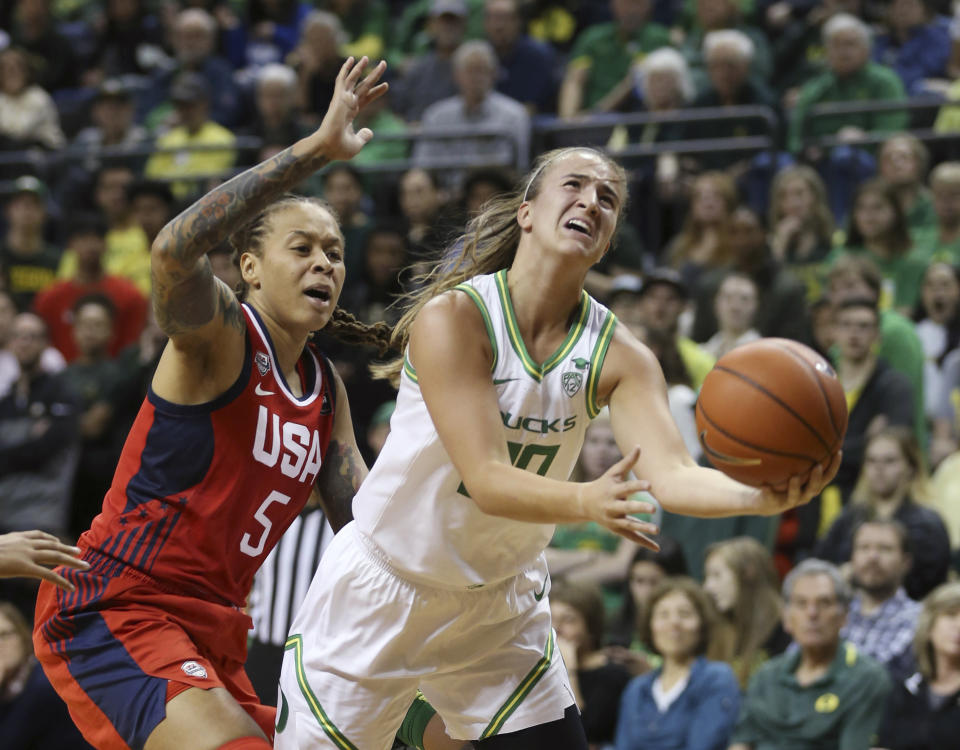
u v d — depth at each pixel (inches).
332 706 407.2
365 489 401.4
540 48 1283.2
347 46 1425.9
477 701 421.4
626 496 306.8
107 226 1188.5
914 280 955.3
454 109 1161.4
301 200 419.2
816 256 979.9
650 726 649.6
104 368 1021.8
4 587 825.5
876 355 829.8
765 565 707.4
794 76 1250.0
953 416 891.4
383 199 1133.1
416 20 1435.8
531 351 375.9
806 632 629.6
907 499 729.6
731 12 1238.9
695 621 656.4
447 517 383.6
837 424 321.1
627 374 379.2
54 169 1275.8
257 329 408.2
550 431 378.0
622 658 692.1
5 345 1044.5
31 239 1194.0
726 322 889.5
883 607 685.3
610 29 1275.8
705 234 995.3
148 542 398.6
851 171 1045.8
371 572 400.8
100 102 1285.7
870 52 1166.3
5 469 935.7
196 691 382.6
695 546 781.3
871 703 620.1
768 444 319.6
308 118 1275.8
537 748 420.5
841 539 741.3
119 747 389.4
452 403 358.3
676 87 1117.7
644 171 1079.0
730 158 1075.9
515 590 410.3
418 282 459.2
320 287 410.6
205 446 398.0
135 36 1499.8
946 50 1229.7
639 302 907.4
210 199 370.9
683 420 805.2
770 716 631.8
